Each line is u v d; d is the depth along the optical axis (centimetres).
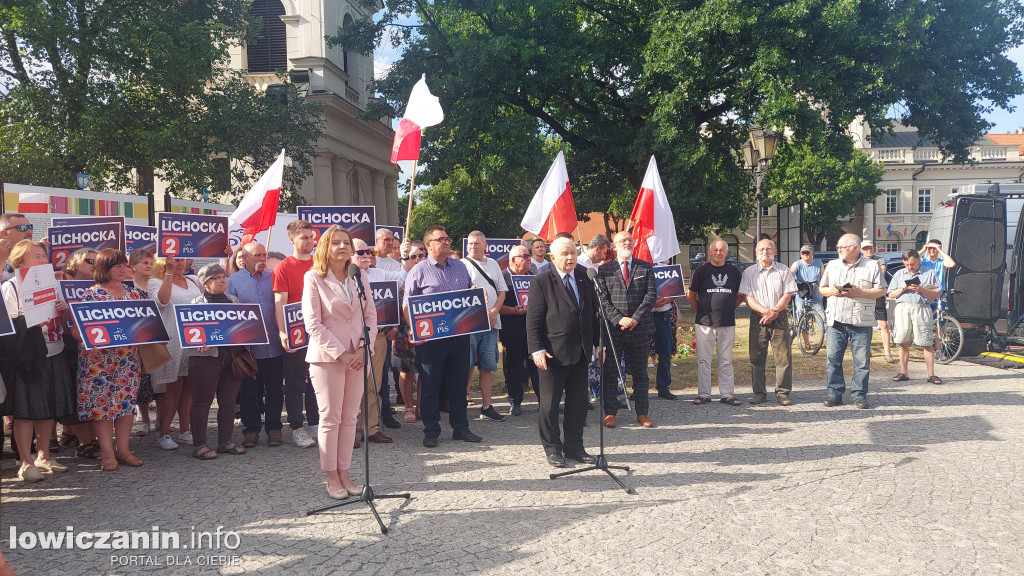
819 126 1644
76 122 1764
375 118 1989
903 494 470
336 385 479
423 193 3388
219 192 2066
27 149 1647
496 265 738
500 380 978
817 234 4088
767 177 3481
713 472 529
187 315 572
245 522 438
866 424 670
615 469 545
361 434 645
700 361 792
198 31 1780
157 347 579
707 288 782
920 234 4759
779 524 421
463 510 455
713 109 2014
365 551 389
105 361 555
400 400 841
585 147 2152
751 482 503
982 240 1116
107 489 511
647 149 1817
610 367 687
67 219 690
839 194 3594
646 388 694
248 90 1981
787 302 766
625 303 686
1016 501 453
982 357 1083
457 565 369
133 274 610
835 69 1608
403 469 554
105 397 553
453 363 643
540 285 558
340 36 2038
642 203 832
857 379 748
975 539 393
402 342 734
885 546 385
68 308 555
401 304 739
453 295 623
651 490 490
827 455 567
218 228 750
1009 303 1123
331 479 480
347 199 2627
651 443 622
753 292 778
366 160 2859
